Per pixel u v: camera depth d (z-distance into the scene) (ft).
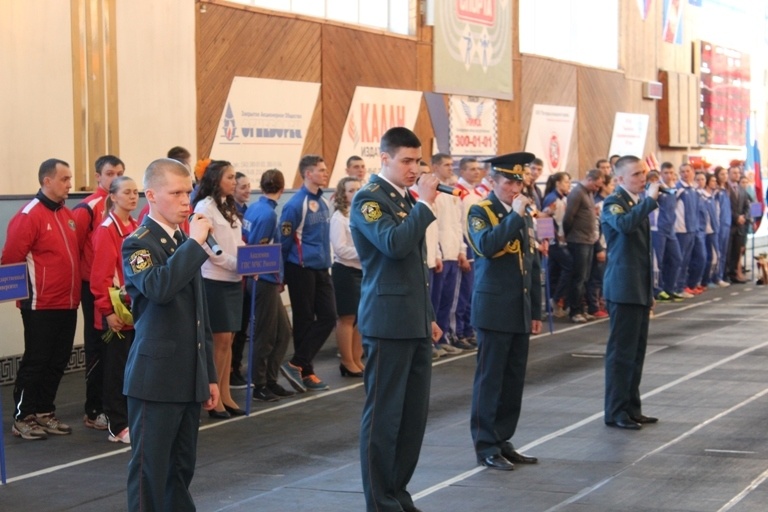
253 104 43.11
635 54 76.79
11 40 33.91
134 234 17.69
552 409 30.22
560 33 68.49
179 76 39.83
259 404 31.55
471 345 41.81
